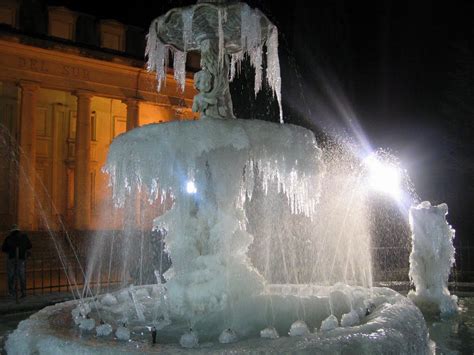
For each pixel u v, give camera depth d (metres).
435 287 9.30
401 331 4.62
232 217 6.29
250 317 5.72
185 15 6.66
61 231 24.95
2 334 8.36
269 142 6.07
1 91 27.66
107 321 5.70
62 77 26.56
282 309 5.90
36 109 28.23
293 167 6.25
